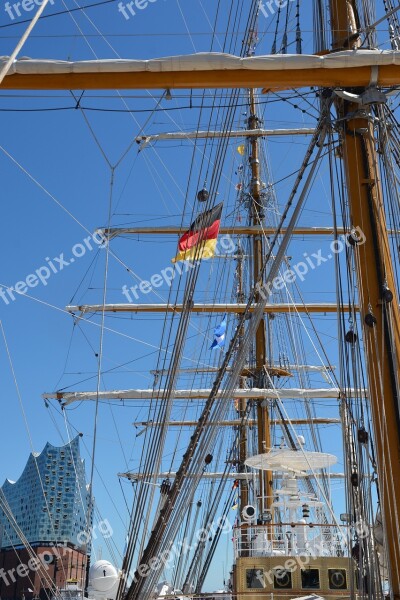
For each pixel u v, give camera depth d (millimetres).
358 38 17094
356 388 14164
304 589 20469
